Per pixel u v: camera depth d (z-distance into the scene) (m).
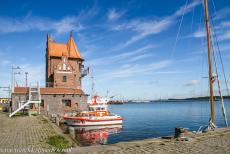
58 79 57.22
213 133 17.16
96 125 40.31
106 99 46.75
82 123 39.41
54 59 61.31
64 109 50.78
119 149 12.44
